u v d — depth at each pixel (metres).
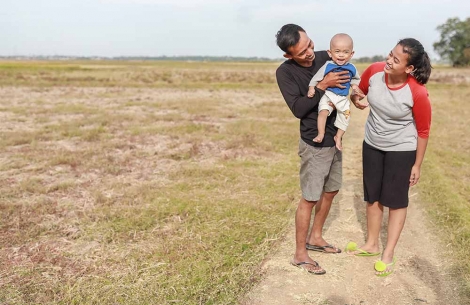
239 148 7.84
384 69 3.27
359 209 4.92
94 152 7.39
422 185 5.54
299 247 3.50
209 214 4.64
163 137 8.81
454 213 4.57
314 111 3.22
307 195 3.30
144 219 4.50
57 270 3.53
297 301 3.09
